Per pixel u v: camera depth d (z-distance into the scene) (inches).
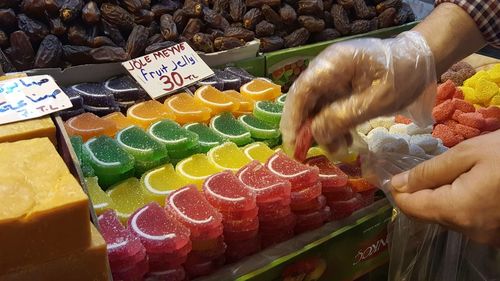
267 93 59.7
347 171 49.1
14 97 36.2
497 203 26.8
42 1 59.3
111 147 46.9
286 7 73.1
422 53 39.7
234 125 54.4
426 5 98.2
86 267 26.5
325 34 75.9
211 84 60.4
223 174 43.7
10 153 27.5
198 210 40.0
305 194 44.2
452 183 29.5
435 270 50.4
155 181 45.0
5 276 24.5
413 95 40.5
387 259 55.1
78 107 53.1
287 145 45.0
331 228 48.0
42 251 24.9
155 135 49.7
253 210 41.3
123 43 63.7
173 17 68.3
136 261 35.9
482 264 49.0
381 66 39.0
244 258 43.7
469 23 43.5
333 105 40.3
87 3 62.1
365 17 80.4
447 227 30.2
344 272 50.7
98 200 40.6
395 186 32.7
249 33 69.0
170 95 58.9
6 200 24.3
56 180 26.0
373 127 58.0
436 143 53.0
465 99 67.4
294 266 45.2
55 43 58.9
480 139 29.0
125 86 58.5
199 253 39.9
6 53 57.7
